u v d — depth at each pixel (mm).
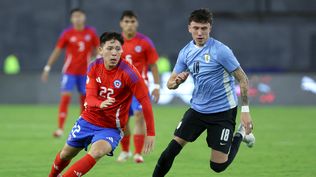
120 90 25875
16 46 76875
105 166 35500
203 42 26766
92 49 51625
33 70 76875
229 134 27062
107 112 26016
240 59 76875
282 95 73812
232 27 76812
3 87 75250
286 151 41219
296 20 76812
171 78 27812
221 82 27000
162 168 27578
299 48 76812
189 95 73500
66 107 49344
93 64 26109
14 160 37719
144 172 33625
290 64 76875
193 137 27562
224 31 76812
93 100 25594
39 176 32562
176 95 73688
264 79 73875
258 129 53531
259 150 41656
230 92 27234
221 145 26969
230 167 35125
